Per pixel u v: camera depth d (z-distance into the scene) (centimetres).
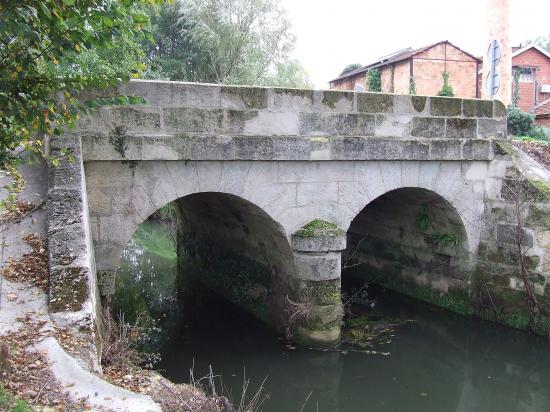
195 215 1219
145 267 1459
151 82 687
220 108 732
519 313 927
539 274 898
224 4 2134
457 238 1009
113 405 312
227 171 754
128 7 387
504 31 1620
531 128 1509
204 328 1009
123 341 482
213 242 1194
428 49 2581
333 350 837
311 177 817
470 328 989
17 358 339
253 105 752
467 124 941
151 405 317
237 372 811
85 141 655
